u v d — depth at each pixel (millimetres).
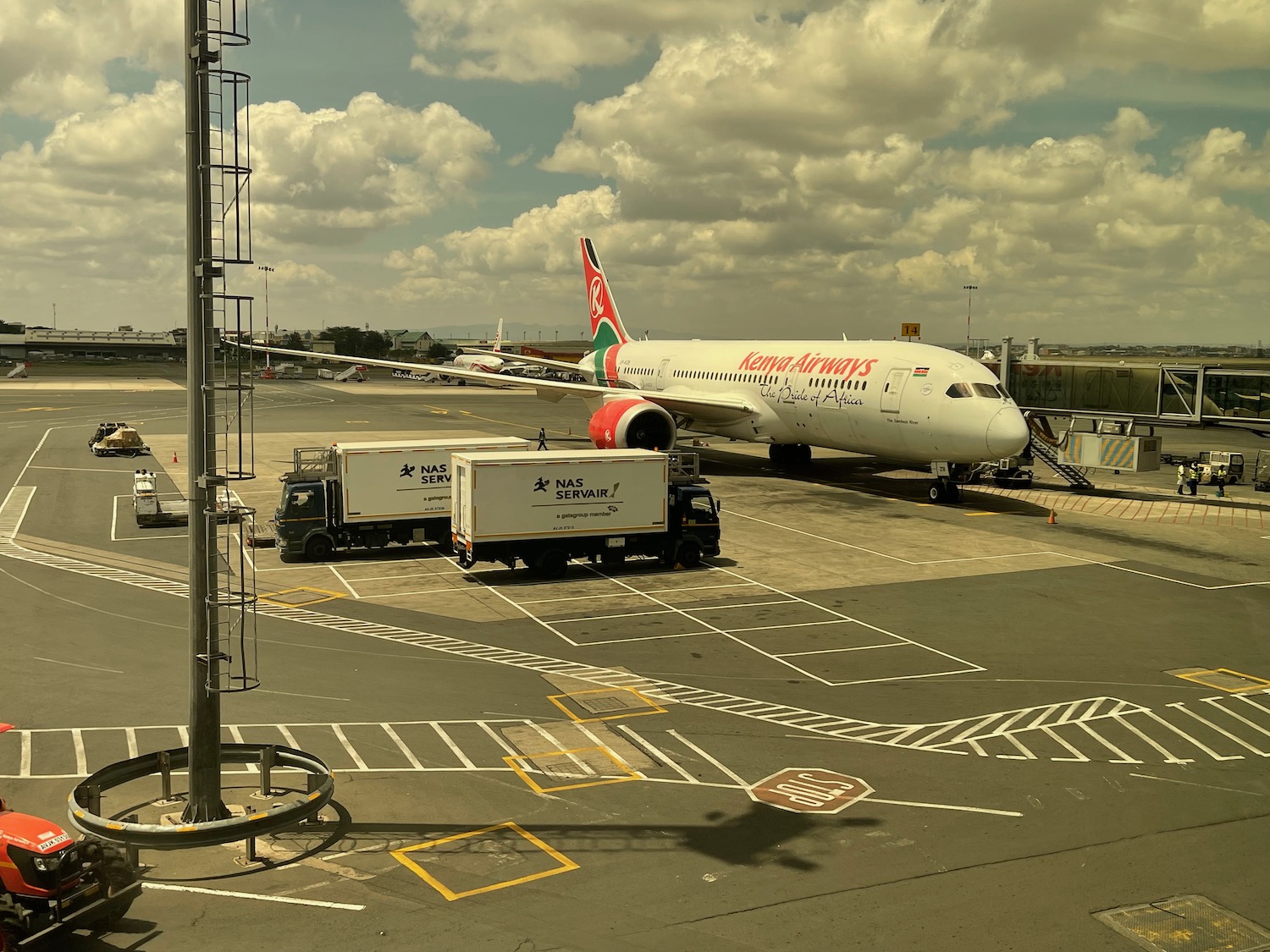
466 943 13289
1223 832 16844
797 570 35938
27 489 52625
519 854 15852
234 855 15812
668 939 13406
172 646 26641
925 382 46062
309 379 190375
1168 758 20031
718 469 62344
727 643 27469
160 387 146250
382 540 38062
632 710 22453
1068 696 23547
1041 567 36531
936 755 20094
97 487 53688
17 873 12727
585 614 30312
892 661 26078
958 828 16875
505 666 25406
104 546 39281
